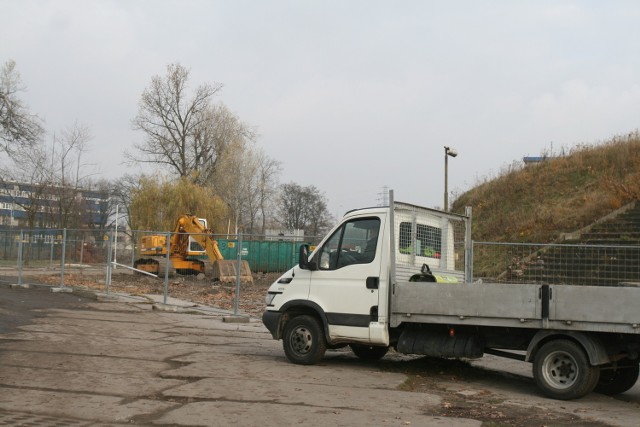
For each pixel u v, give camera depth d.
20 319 15.34
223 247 38.69
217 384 8.61
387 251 9.84
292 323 10.54
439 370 10.45
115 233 22.08
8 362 9.90
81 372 9.25
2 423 6.50
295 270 10.73
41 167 50.34
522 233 28.02
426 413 7.37
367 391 8.47
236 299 17.77
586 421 7.22
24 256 24.59
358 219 10.28
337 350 12.66
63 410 7.11
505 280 14.19
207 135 62.28
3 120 37.66
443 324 9.42
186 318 17.25
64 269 23.11
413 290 9.45
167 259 19.33
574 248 13.66
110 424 6.61
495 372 10.72
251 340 13.45
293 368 10.07
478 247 14.95
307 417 6.98
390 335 9.89
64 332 13.49
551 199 32.09
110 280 21.52
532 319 8.52
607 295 8.11
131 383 8.58
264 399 7.81
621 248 13.11
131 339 12.87
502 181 36.91
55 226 52.16
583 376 8.20
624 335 8.30
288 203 87.44
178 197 50.66
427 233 10.93
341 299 10.10
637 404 8.53
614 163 32.75
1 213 66.75
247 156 61.41
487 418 7.23
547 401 8.27
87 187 62.47
